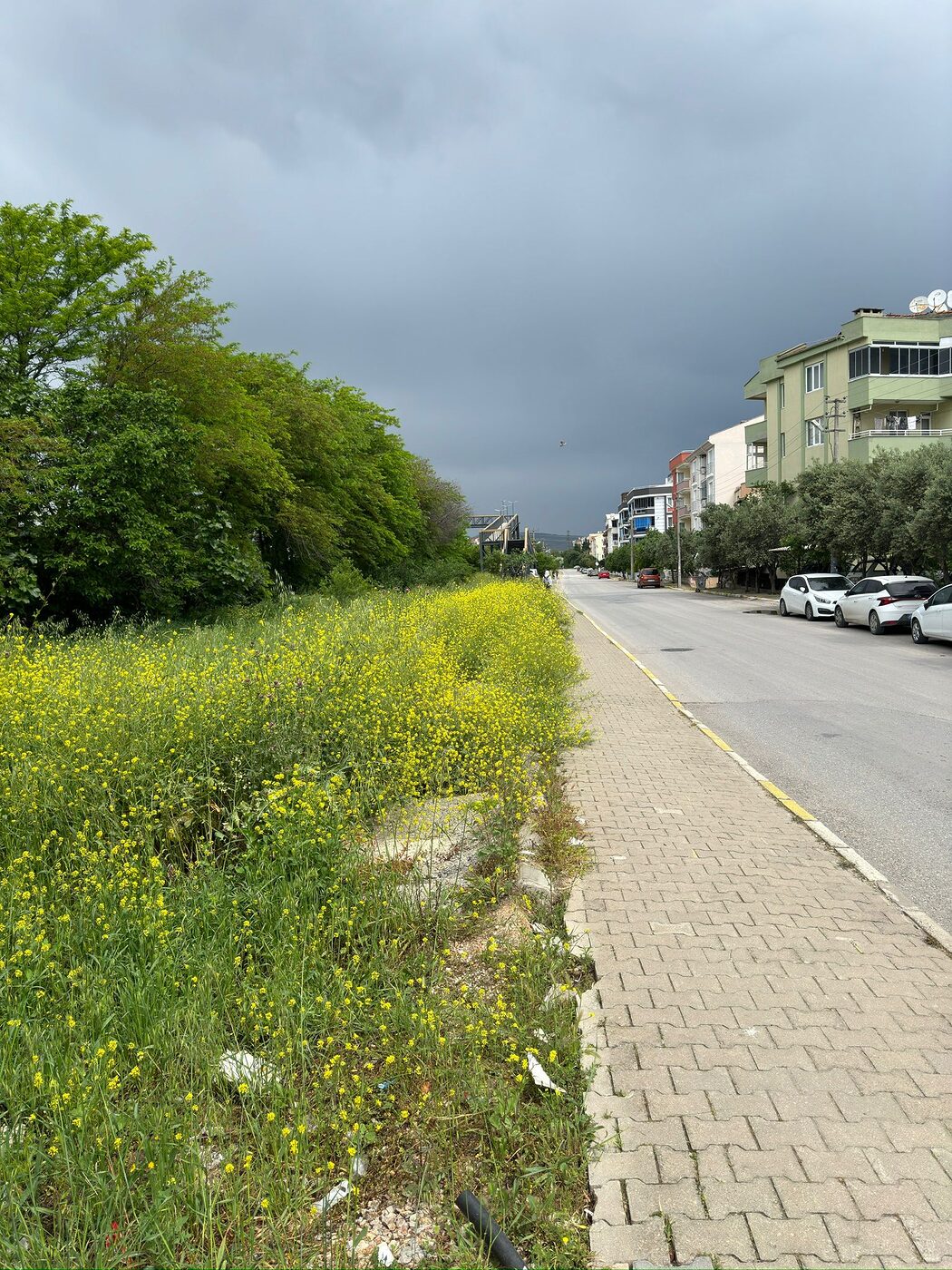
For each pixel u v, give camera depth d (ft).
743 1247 7.63
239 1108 9.49
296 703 20.94
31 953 10.96
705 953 13.12
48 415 46.75
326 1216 8.05
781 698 39.91
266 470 70.03
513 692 29.99
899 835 19.52
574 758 26.89
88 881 13.32
